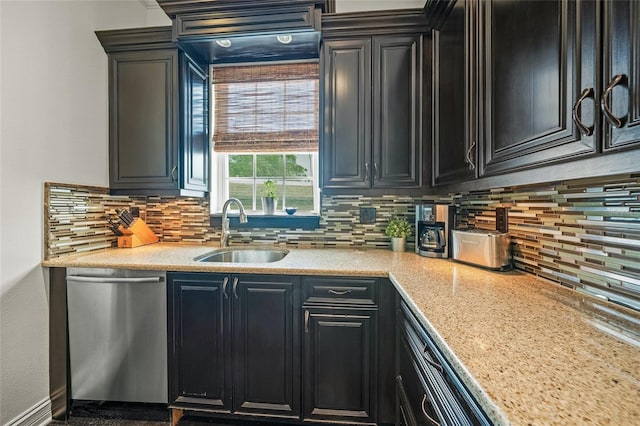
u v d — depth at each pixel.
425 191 1.85
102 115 2.06
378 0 2.22
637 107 0.57
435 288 1.18
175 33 1.94
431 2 1.64
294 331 1.61
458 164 1.42
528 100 0.90
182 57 2.05
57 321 1.73
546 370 0.62
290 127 2.29
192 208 2.42
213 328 1.66
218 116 2.37
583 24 0.69
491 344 0.73
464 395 0.68
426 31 1.83
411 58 1.85
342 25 1.86
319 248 2.25
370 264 1.66
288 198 2.42
